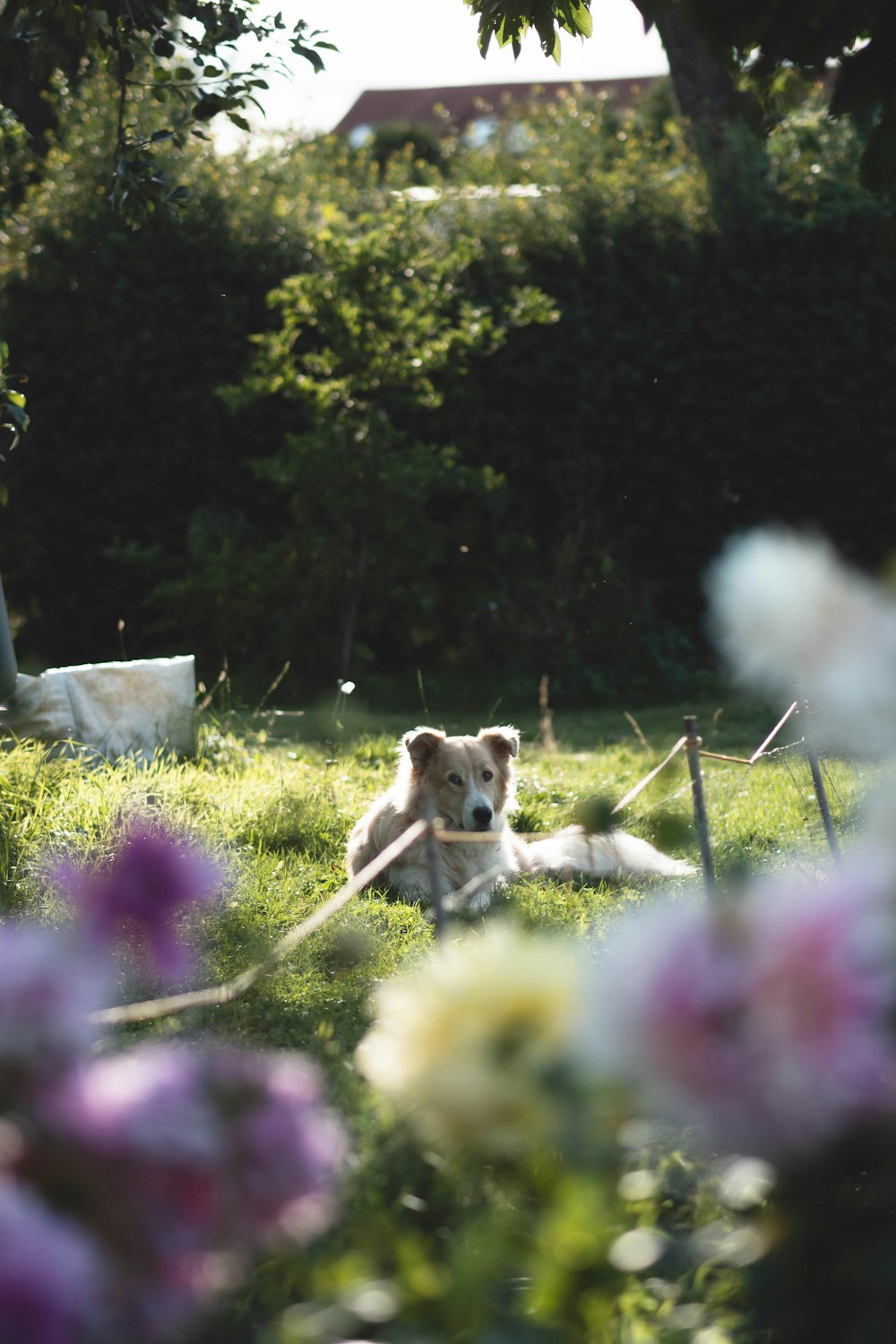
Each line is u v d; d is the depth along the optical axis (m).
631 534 14.57
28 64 7.26
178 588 13.59
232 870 5.02
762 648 1.22
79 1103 1.24
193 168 14.62
